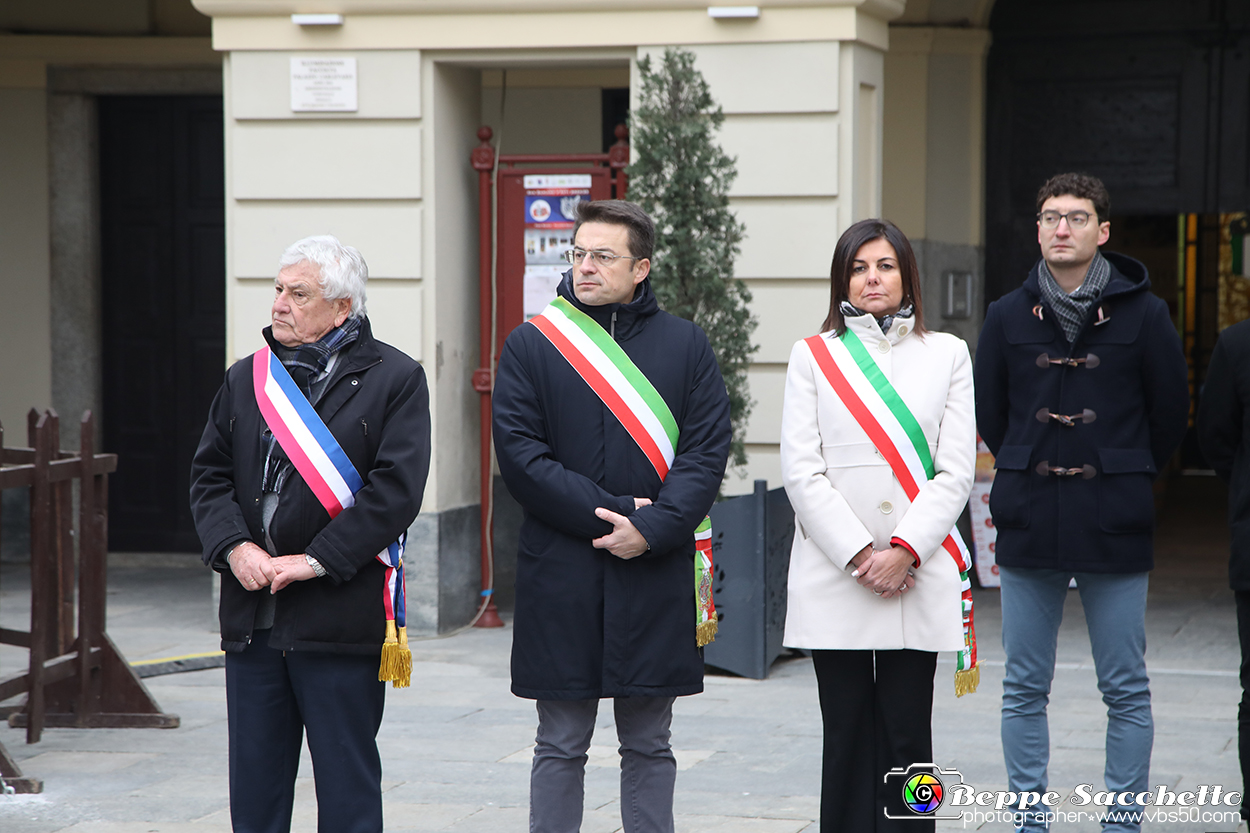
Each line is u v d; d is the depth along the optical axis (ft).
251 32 30.35
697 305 26.78
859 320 14.56
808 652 28.35
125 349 41.37
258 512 14.11
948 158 38.96
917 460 14.29
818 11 28.53
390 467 13.94
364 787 14.07
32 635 21.61
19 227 40.88
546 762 14.38
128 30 40.22
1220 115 37.50
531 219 31.12
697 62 29.09
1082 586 16.16
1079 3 38.42
